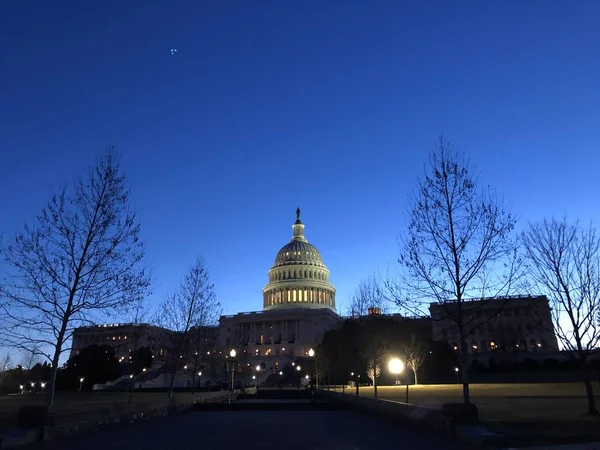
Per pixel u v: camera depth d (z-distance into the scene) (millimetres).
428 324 79812
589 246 28266
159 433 19969
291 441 17203
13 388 98125
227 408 39812
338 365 78875
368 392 53469
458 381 75875
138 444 16328
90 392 78125
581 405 30922
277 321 153750
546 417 22297
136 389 84938
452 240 21688
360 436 18469
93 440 17297
